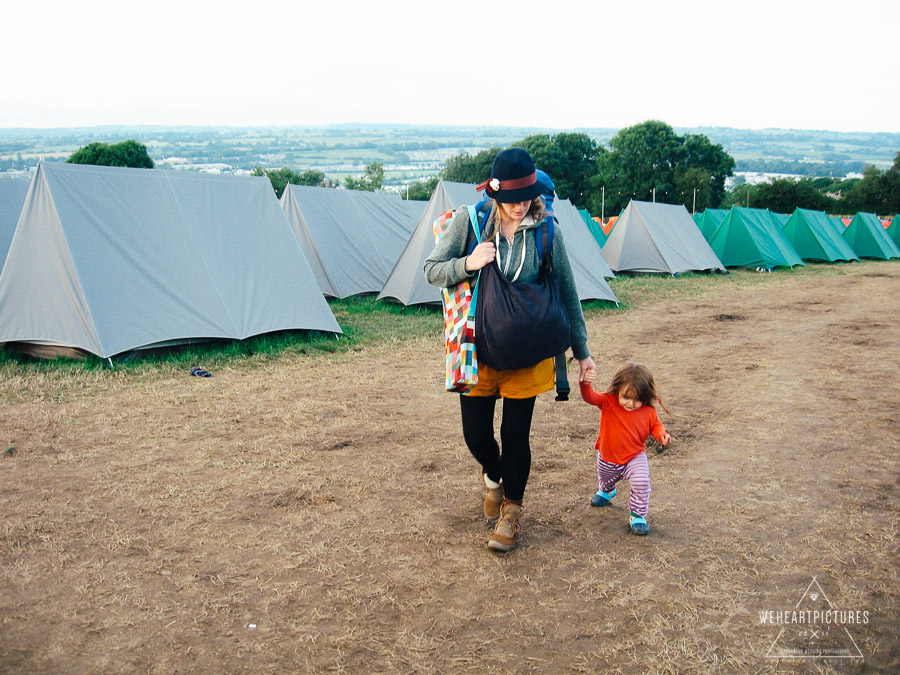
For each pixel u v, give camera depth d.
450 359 2.74
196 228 7.96
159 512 3.31
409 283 11.77
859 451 4.34
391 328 9.62
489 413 2.91
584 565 2.81
